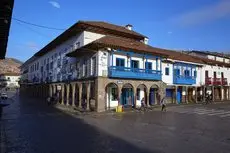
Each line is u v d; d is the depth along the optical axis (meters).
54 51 45.75
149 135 14.19
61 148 11.19
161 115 24.30
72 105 34.50
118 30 34.94
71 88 37.62
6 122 19.69
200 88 42.44
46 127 17.16
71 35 36.41
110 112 26.61
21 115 24.72
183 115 24.22
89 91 30.05
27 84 73.06
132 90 32.66
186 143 12.17
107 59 28.95
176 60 37.62
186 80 39.19
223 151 10.68
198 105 35.34
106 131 15.50
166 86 35.47
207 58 48.78
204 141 12.64
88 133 14.81
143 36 38.34
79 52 31.05
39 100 50.81
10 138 13.36
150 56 33.03
